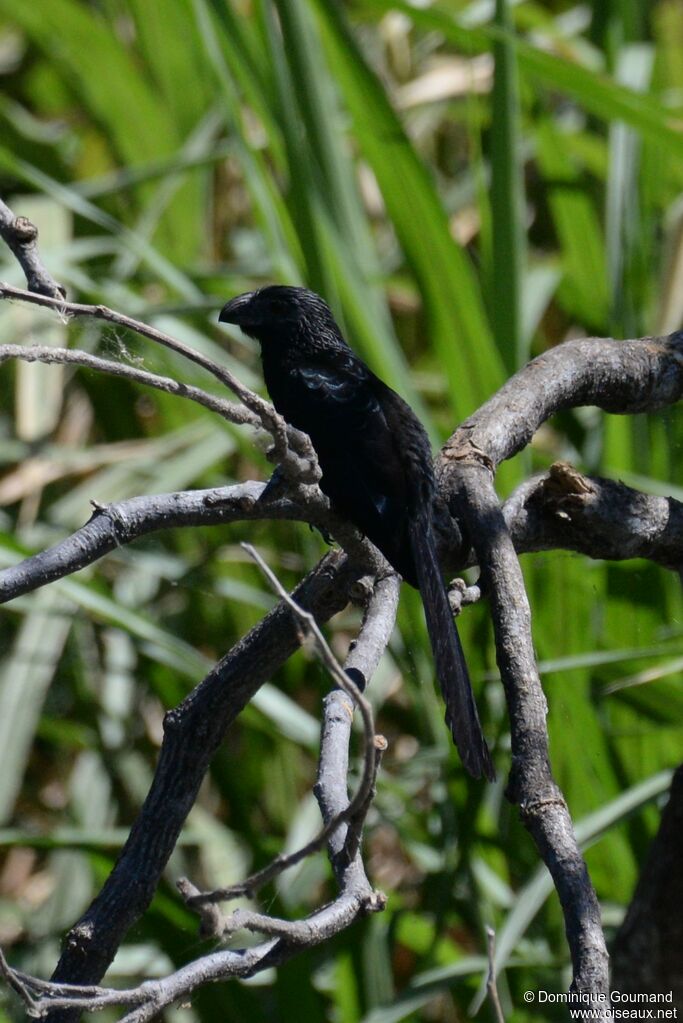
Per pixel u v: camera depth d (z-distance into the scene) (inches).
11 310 391.5
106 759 399.9
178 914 327.3
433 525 233.0
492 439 245.4
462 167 500.7
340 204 360.2
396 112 342.3
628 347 274.1
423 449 251.3
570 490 240.2
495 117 348.8
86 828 388.5
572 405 270.2
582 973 149.3
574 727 337.1
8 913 386.3
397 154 342.0
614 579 354.6
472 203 469.7
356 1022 327.3
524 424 252.2
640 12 478.0
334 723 186.9
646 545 249.9
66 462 403.5
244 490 211.8
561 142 420.5
